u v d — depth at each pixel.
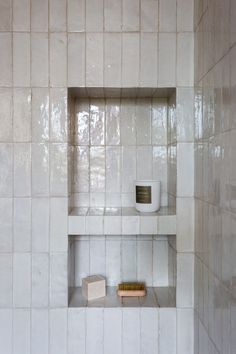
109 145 1.52
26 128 1.29
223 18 0.93
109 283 1.52
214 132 1.02
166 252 1.52
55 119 1.29
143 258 1.52
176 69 1.28
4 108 1.28
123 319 1.29
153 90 1.34
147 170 1.52
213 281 1.03
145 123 1.52
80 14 1.28
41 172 1.29
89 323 1.29
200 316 1.19
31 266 1.29
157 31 1.28
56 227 1.29
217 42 0.99
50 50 1.28
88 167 1.52
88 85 1.28
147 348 1.29
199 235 1.21
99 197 1.52
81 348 1.29
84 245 1.52
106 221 1.30
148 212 1.36
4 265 1.29
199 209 1.21
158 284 1.52
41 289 1.29
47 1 1.28
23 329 1.29
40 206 1.29
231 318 0.87
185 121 1.29
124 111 1.52
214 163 1.02
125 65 1.28
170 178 1.45
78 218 1.29
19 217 1.29
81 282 1.50
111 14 1.28
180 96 1.28
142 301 1.35
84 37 1.28
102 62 1.28
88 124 1.51
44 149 1.29
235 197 0.84
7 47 1.28
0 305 1.29
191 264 1.29
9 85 1.28
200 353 1.19
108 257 1.52
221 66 0.95
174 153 1.35
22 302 1.29
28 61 1.28
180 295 1.29
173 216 1.29
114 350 1.29
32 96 1.28
